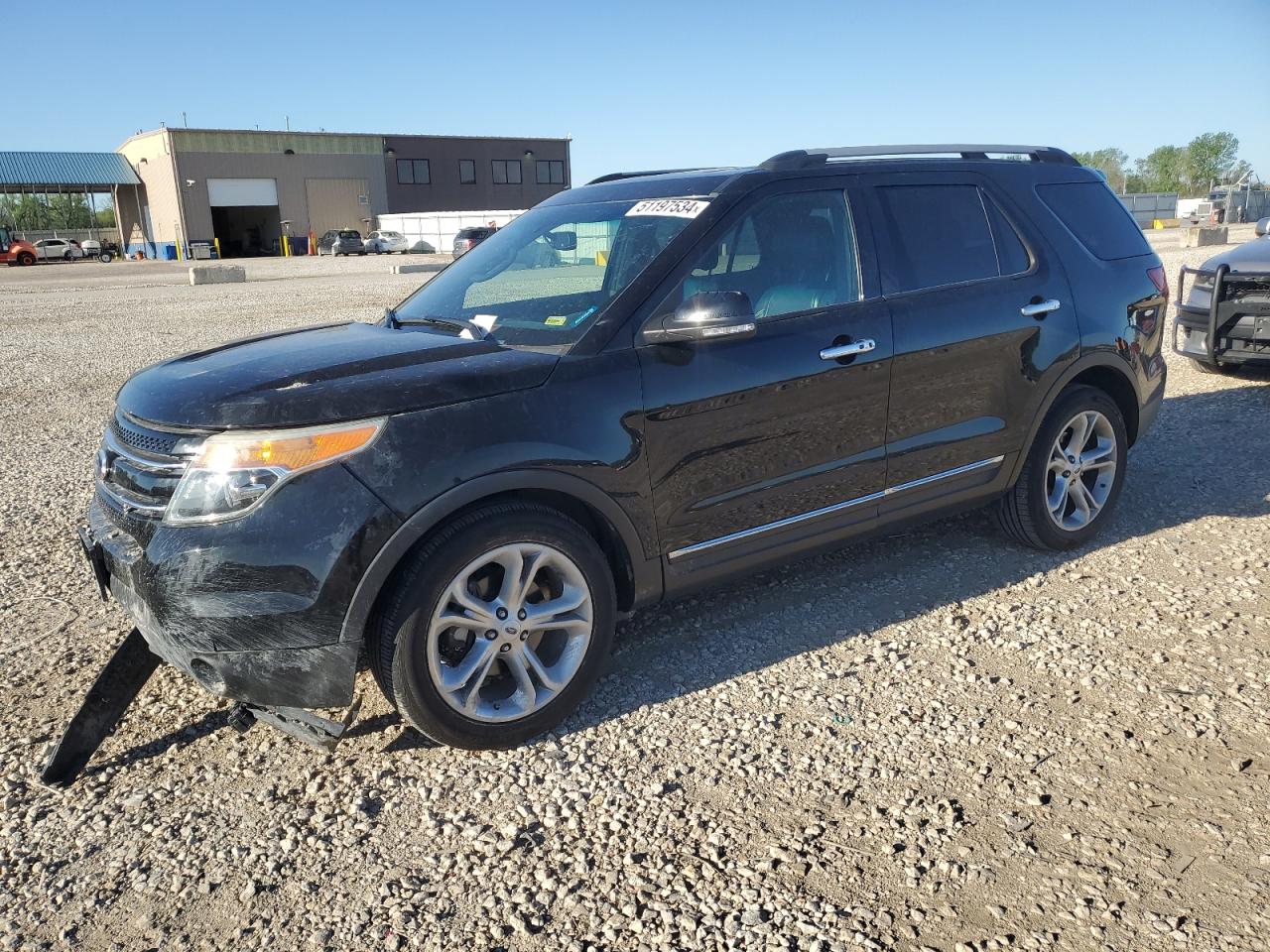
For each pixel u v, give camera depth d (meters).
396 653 3.03
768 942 2.42
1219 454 6.37
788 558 3.92
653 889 2.62
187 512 2.90
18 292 27.98
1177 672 3.63
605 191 4.27
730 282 3.69
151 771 3.27
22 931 2.56
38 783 3.21
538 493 3.29
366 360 3.24
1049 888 2.56
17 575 4.98
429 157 69.44
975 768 3.09
